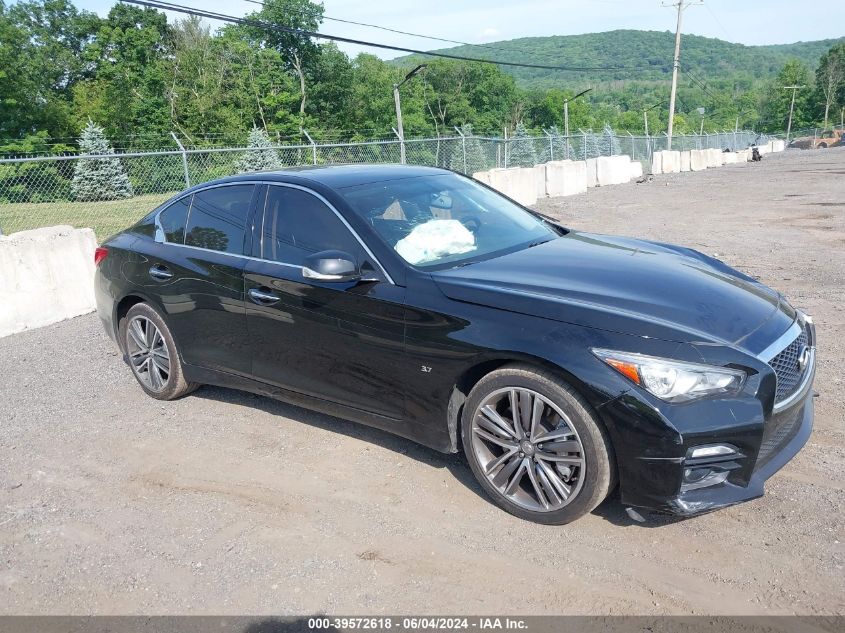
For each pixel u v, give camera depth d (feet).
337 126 220.64
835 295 23.50
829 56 425.28
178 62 184.24
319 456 13.73
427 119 288.71
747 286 12.35
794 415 10.70
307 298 13.03
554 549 10.37
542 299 10.84
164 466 13.75
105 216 61.31
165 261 15.76
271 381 14.32
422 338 11.59
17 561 11.00
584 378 9.93
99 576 10.48
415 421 12.16
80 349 22.08
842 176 77.51
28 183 68.44
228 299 14.43
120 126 172.35
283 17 207.72
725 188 69.67
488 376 11.04
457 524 11.18
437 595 9.57
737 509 11.08
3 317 24.23
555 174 67.87
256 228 14.39
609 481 10.28
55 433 15.66
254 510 11.98
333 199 13.43
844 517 10.64
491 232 14.01
